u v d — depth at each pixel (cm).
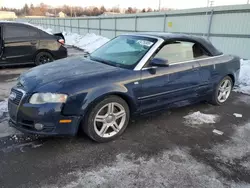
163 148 280
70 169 234
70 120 256
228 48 873
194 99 389
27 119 254
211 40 933
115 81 280
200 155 268
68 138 294
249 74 627
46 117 248
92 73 281
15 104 266
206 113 399
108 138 290
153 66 313
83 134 306
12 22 672
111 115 288
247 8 779
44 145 276
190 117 378
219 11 876
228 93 454
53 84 256
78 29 2162
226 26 864
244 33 807
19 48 681
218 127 345
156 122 354
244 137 315
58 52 758
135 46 344
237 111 414
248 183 223
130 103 301
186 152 273
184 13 1030
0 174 222
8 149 265
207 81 392
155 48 323
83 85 260
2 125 322
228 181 225
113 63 323
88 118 270
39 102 249
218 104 438
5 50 659
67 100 250
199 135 317
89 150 270
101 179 221
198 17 973
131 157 259
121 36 404
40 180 216
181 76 345
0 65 664
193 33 1010
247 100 479
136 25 1366
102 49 390
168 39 341
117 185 213
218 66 406
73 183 214
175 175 230
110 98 279
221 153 274
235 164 253
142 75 302
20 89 270
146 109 323
